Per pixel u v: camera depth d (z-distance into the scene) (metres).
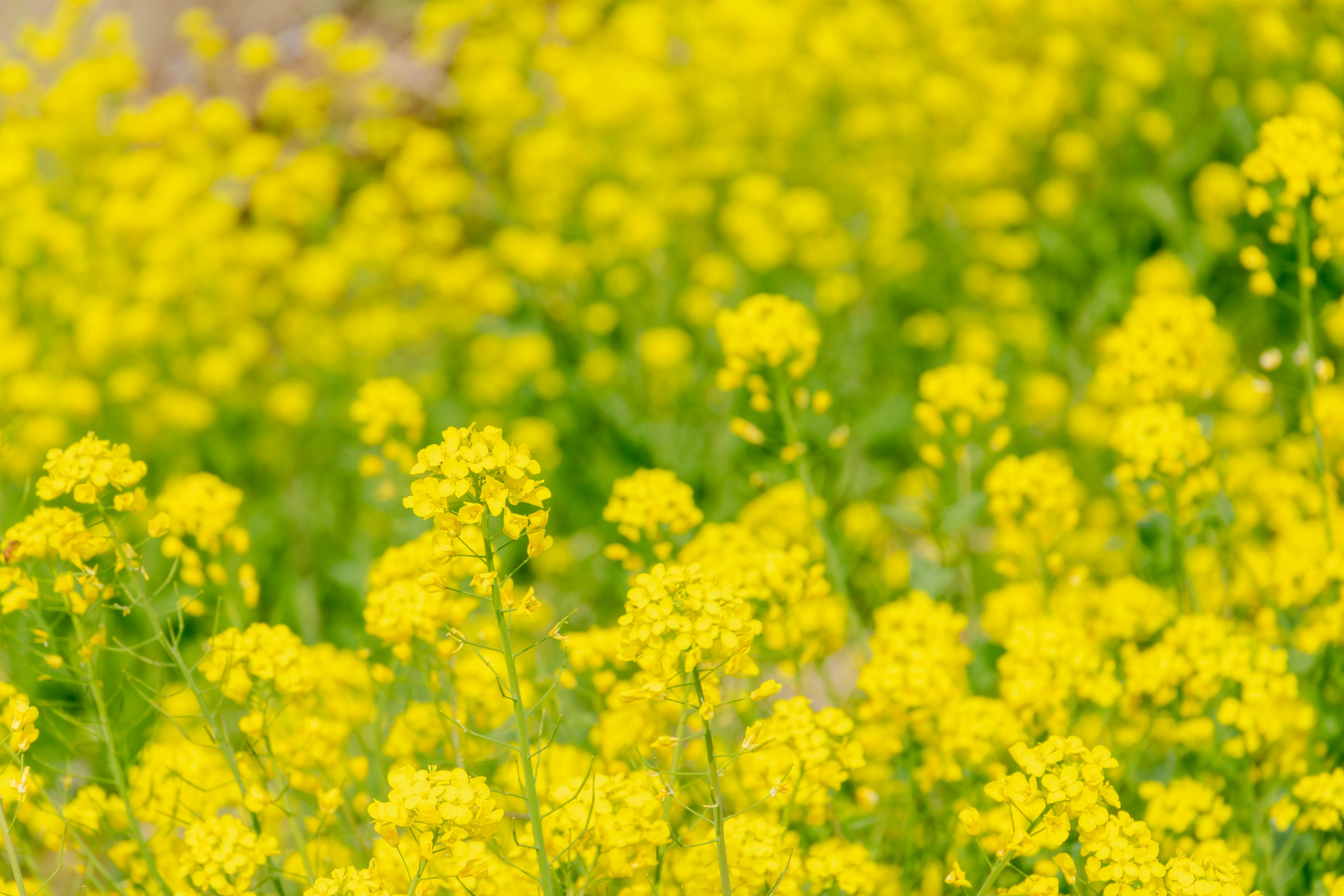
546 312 5.05
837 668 3.74
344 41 6.80
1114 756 2.70
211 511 2.63
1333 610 2.67
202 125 5.76
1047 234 5.15
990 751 2.42
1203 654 2.50
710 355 4.58
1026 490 2.81
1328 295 4.53
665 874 2.38
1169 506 2.73
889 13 6.54
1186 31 5.58
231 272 5.22
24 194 5.30
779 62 5.62
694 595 1.70
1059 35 5.79
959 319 4.94
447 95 6.52
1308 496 3.41
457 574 2.43
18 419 4.56
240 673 2.29
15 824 2.42
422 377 4.76
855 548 3.71
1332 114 4.96
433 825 1.67
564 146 5.32
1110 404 4.07
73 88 5.63
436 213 5.67
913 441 4.41
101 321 4.73
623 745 2.52
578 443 4.51
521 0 6.23
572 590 4.09
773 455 3.79
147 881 2.42
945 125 5.66
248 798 2.20
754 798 2.48
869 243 5.11
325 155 5.63
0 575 2.22
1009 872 2.35
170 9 7.09
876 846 2.47
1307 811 2.49
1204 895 1.75
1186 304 2.85
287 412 4.46
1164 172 5.29
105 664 3.63
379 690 2.58
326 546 4.26
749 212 4.86
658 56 5.91
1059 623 2.52
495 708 2.58
